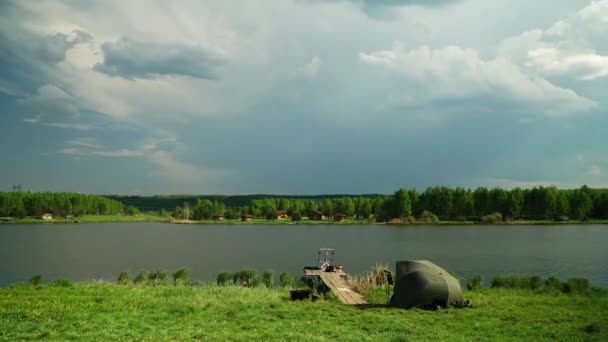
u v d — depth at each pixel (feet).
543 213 625.82
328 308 65.87
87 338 46.29
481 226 586.86
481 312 63.87
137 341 45.50
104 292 75.51
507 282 97.76
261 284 114.32
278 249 303.68
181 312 60.23
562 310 65.62
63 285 85.20
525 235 409.08
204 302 67.82
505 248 283.18
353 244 334.24
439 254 248.32
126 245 342.03
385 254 255.70
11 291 75.15
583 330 53.36
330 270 116.98
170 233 532.73
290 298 75.51
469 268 186.91
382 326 54.49
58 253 271.69
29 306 61.67
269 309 63.46
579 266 192.03
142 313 58.85
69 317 55.67
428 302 67.62
